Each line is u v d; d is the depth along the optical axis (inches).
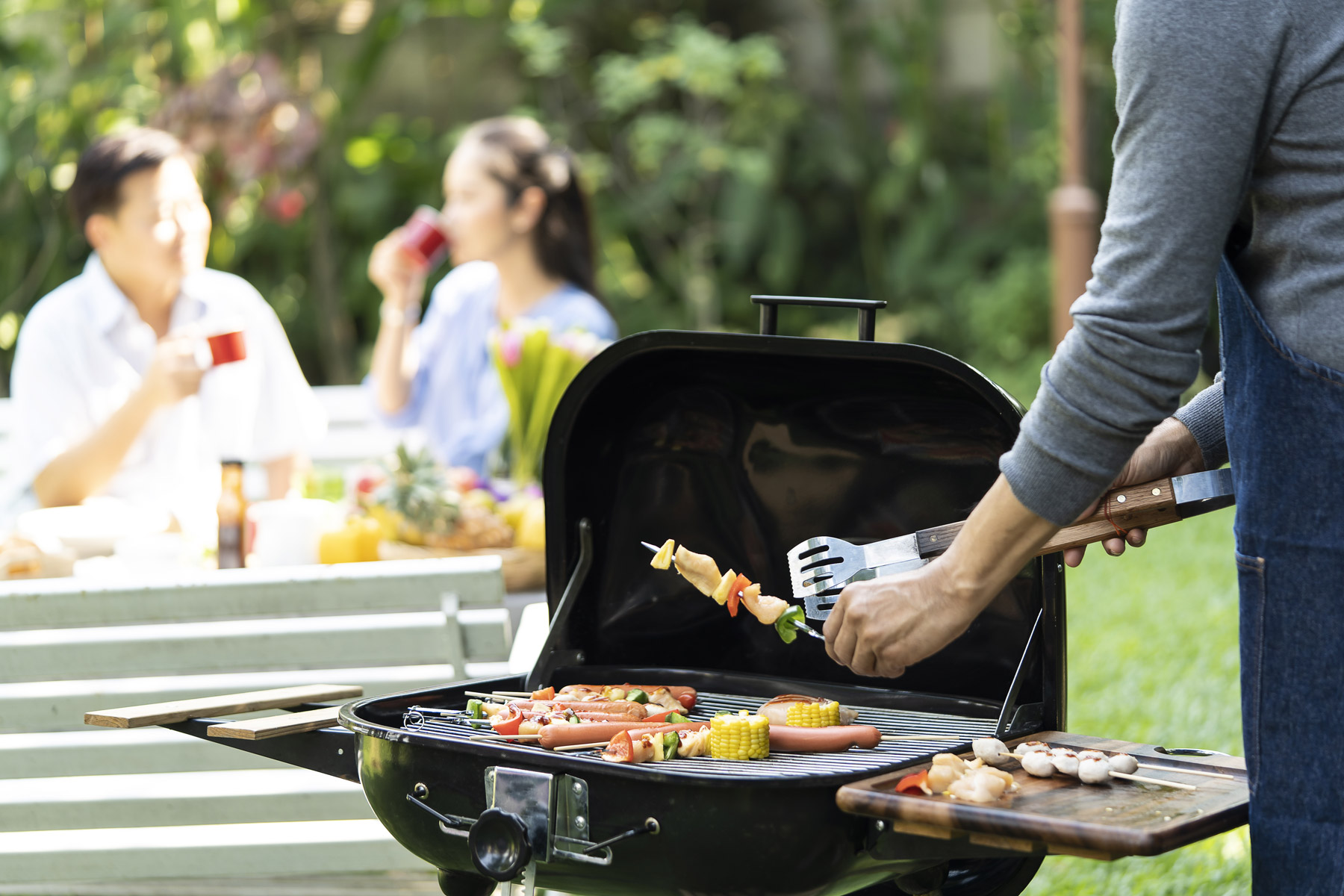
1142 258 48.3
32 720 88.3
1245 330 51.4
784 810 53.0
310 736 68.6
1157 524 60.4
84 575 97.3
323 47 392.8
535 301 151.7
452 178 149.6
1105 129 392.5
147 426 129.5
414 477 104.1
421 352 156.9
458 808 59.6
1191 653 157.6
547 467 75.5
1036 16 398.0
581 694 69.8
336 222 392.2
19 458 129.7
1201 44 47.0
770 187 407.5
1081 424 49.6
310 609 85.4
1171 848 47.2
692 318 407.5
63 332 130.5
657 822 54.4
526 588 103.3
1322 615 49.7
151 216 127.0
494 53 416.5
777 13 432.5
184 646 85.9
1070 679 151.4
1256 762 51.3
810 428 72.5
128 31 351.3
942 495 69.3
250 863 88.9
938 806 50.1
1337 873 49.5
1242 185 48.2
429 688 71.8
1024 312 375.6
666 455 76.5
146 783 87.9
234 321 118.2
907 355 63.5
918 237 398.9
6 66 351.6
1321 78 47.4
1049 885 105.6
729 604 66.1
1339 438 49.0
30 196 352.2
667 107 428.5
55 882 90.8
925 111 407.8
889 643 55.9
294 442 144.5
